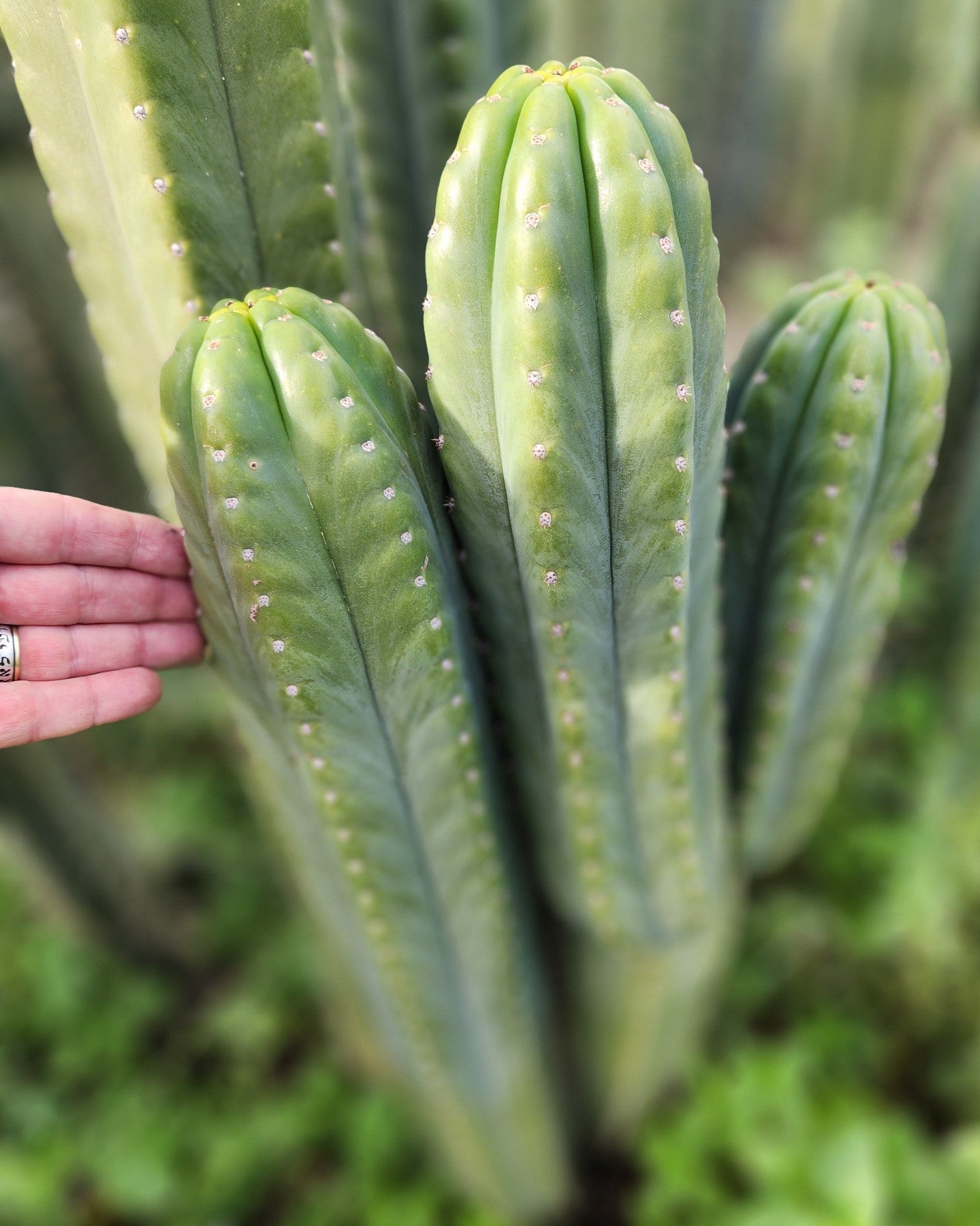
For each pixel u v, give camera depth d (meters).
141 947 0.87
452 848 0.48
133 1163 0.73
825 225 1.44
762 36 1.40
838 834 0.84
